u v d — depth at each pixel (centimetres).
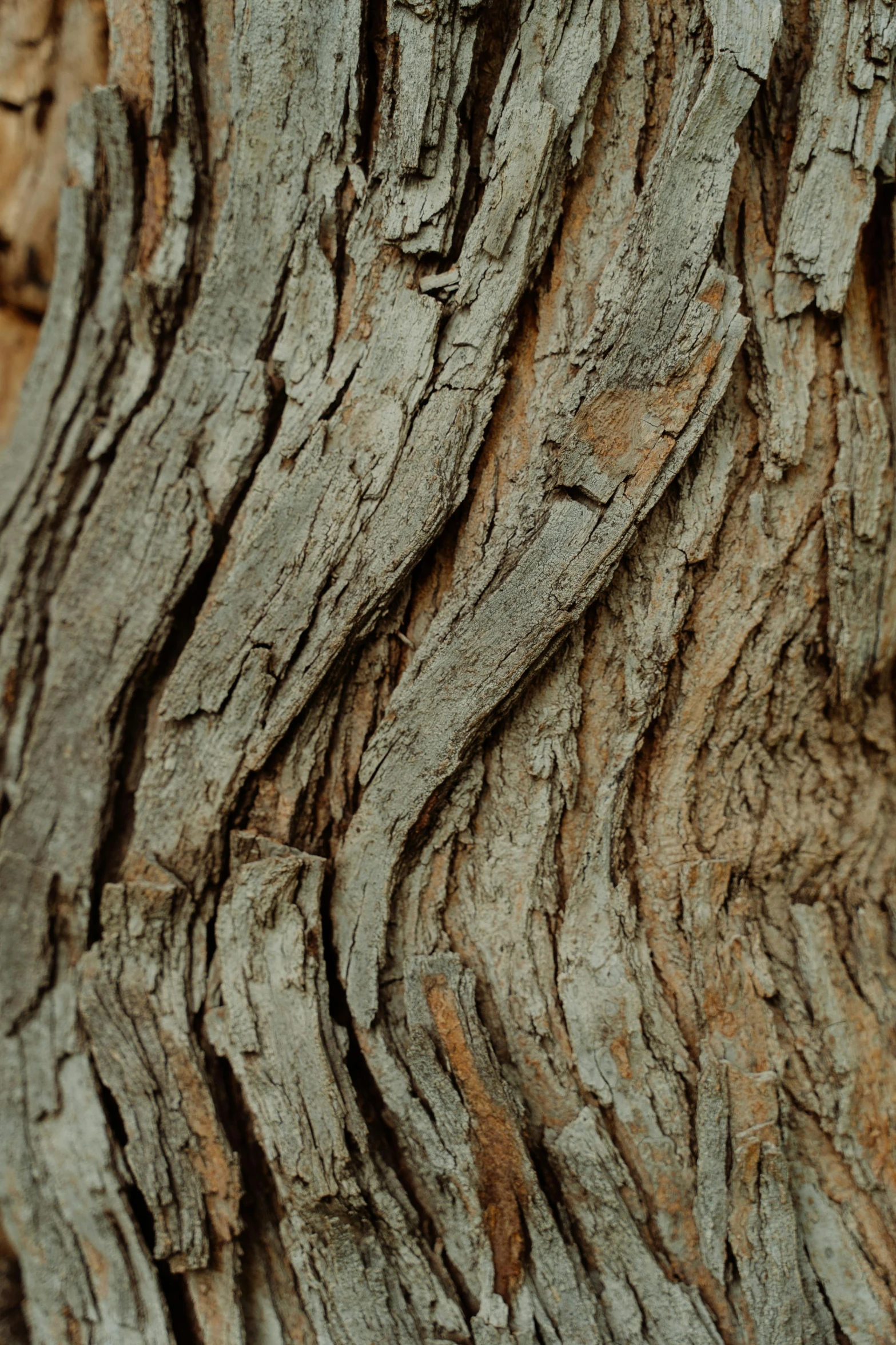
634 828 79
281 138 77
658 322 76
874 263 78
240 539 79
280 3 76
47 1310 79
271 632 78
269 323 78
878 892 81
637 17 76
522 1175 77
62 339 81
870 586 79
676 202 76
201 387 79
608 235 77
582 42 76
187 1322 78
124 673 80
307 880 78
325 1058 77
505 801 78
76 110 80
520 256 76
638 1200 77
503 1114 77
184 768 79
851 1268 77
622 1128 77
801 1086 78
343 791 79
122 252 80
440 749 77
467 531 77
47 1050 80
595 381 76
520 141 76
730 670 78
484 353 77
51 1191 79
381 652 78
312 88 77
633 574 78
